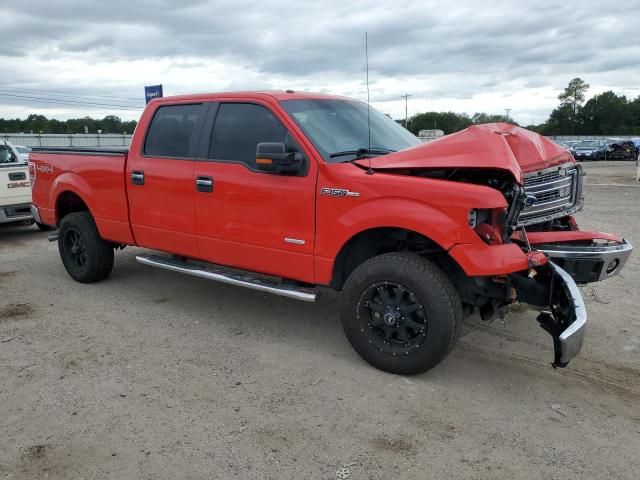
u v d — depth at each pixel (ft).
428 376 12.84
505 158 12.01
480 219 11.60
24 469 9.30
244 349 14.38
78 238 20.11
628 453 9.89
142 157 17.11
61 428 10.53
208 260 15.98
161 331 15.65
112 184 17.97
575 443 10.18
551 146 14.98
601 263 13.24
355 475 9.19
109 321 16.44
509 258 11.53
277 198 13.82
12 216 29.01
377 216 12.16
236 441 10.13
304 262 13.69
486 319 13.05
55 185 20.18
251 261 14.83
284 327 16.03
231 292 19.44
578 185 15.16
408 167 12.45
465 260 11.34
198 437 10.25
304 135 13.56
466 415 11.11
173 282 20.61
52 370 13.05
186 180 15.76
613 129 404.36
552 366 12.27
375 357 12.85
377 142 15.10
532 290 12.57
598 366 13.48
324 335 15.43
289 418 10.93
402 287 12.14
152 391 12.01
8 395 11.81
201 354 14.03
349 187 12.60
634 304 17.95
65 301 18.38
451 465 9.48
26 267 23.22
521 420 10.96
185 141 16.15
